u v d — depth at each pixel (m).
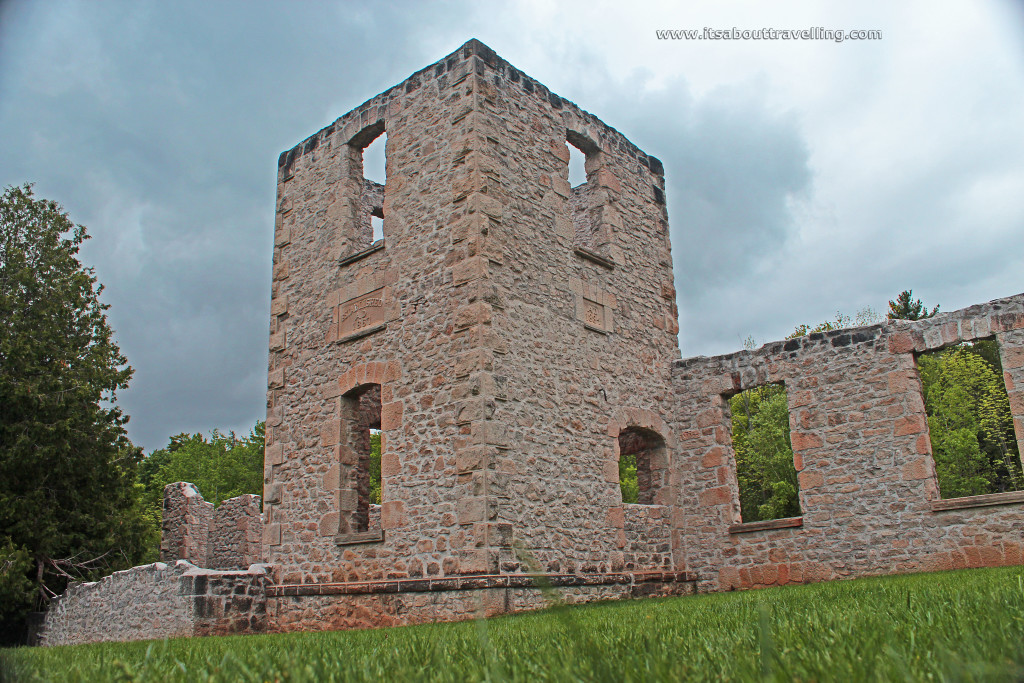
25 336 15.49
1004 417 25.50
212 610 11.00
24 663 2.89
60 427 14.91
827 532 11.55
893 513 11.12
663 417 12.92
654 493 12.80
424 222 11.30
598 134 13.28
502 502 9.71
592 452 11.33
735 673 1.87
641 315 13.07
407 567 10.18
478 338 10.15
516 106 11.76
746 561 12.12
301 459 12.12
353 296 12.05
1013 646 1.92
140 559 16.98
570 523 10.61
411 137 11.86
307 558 11.52
